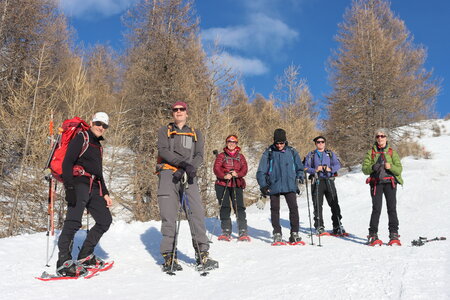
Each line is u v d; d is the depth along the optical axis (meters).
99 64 29.64
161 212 4.03
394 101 22.16
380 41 23.45
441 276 2.78
